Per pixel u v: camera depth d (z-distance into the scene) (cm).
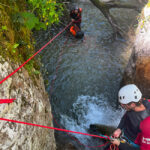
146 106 172
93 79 547
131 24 729
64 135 376
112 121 438
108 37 701
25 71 185
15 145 141
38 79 223
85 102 488
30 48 223
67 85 525
